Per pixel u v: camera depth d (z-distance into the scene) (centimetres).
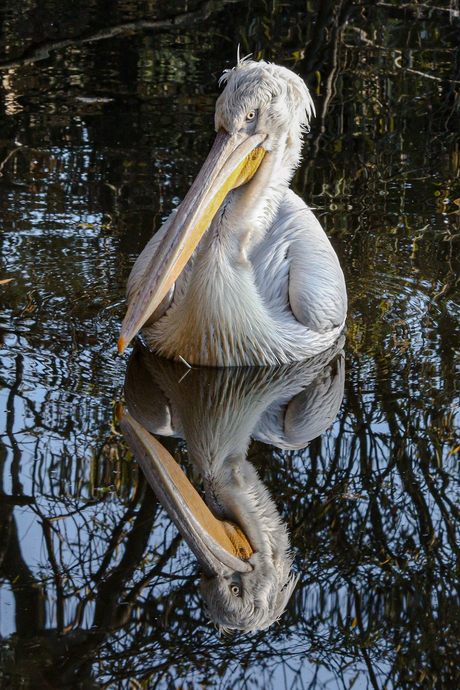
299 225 1192
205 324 1051
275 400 1030
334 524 817
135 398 1003
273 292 1132
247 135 1016
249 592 726
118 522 793
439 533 805
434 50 2344
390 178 1684
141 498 829
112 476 857
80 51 2206
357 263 1356
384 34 2448
